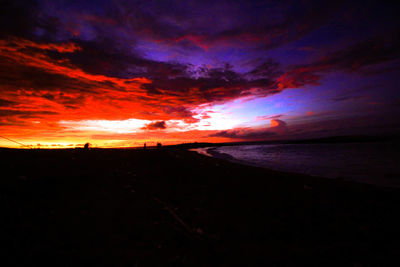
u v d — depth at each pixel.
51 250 4.14
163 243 4.82
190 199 8.57
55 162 15.34
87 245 4.48
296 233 5.69
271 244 5.04
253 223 6.33
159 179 12.27
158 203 7.69
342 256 4.52
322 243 5.12
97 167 14.84
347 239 5.35
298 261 4.29
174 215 6.58
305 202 8.48
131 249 4.47
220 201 8.47
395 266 4.13
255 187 11.02
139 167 16.47
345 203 8.37
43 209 6.28
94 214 6.29
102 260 3.93
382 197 9.13
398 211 7.36
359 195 9.49
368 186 11.22
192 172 15.19
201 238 5.12
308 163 25.98
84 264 3.76
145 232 5.34
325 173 18.36
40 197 7.37
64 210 6.40
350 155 34.41
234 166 19.50
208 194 9.48
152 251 4.42
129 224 5.76
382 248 4.87
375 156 31.19
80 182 10.05
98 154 24.06
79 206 6.86
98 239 4.79
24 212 5.84
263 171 16.20
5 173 10.09
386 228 5.97
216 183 11.82
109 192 8.77
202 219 6.48
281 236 5.50
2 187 7.74
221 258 4.29
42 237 4.63
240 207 7.80
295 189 10.62
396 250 4.75
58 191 8.31
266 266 4.08
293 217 6.88
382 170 18.73
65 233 4.95
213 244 4.84
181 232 5.43
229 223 6.26
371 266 4.15
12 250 3.97
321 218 6.80
